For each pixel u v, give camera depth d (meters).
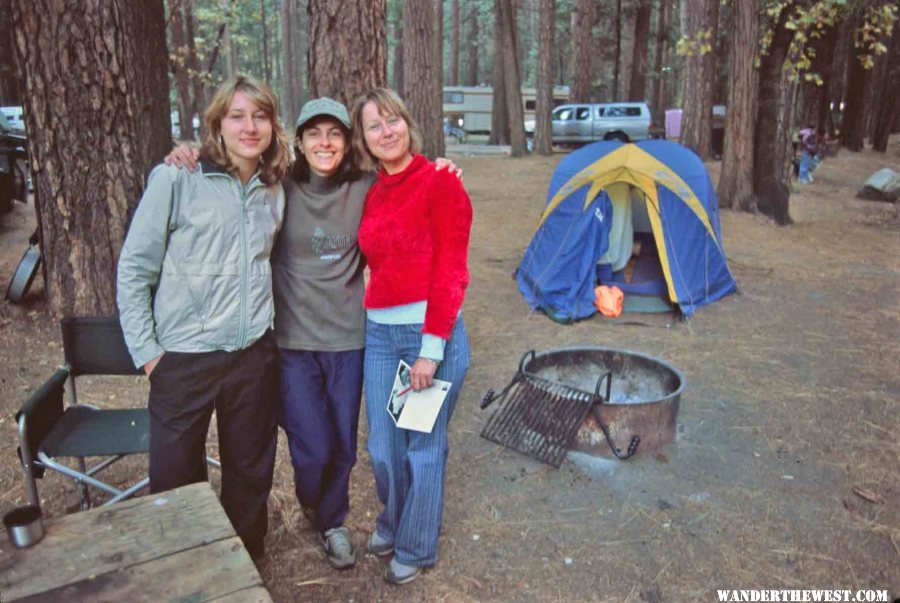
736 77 11.66
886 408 4.51
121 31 4.64
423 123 13.03
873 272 8.55
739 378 5.03
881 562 2.93
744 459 3.80
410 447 2.63
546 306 6.65
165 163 2.21
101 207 4.80
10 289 5.20
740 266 8.67
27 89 4.59
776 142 11.89
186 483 2.42
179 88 18.55
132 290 2.19
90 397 4.24
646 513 3.28
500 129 25.36
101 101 4.64
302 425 2.61
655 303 6.94
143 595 1.57
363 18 4.32
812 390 4.80
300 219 2.47
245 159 2.26
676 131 24.52
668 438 3.88
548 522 3.19
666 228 6.71
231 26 15.71
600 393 4.16
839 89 30.56
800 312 6.80
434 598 2.66
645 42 26.08
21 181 9.83
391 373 2.58
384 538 2.84
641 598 2.70
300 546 2.94
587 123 22.92
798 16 11.36
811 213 13.39
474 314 6.54
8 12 4.50
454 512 3.25
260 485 2.59
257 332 2.35
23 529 1.71
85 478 2.60
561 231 6.91
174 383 2.29
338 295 2.55
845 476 3.63
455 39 31.83
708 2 16.31
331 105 2.40
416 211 2.38
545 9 19.34
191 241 2.21
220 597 1.57
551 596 2.70
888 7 12.60
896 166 22.03
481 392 4.68
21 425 2.49
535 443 3.77
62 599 1.55
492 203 12.94
